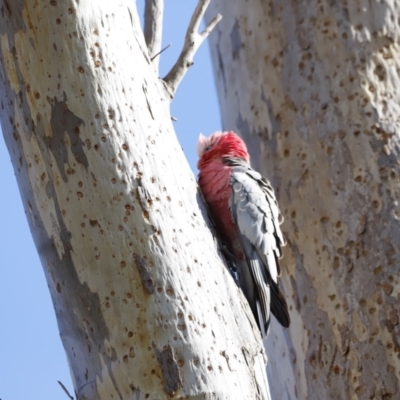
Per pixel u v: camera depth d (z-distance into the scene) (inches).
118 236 272.5
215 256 287.4
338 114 432.8
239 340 274.4
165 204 279.7
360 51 442.9
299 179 433.1
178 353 261.9
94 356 269.9
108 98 284.8
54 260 278.8
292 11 463.8
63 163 279.7
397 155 414.9
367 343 386.0
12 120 291.0
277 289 357.1
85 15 289.6
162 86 315.3
